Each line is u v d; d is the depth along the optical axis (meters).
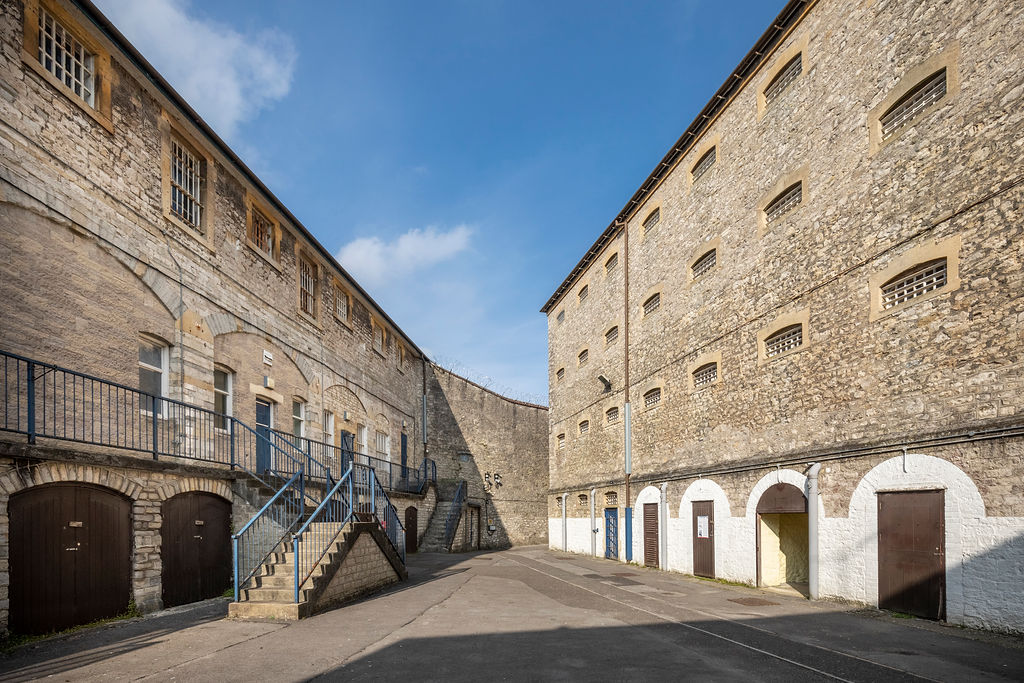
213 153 12.35
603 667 6.21
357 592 10.72
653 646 7.17
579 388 24.77
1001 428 7.68
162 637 7.39
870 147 10.27
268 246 14.88
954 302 8.58
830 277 10.96
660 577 14.80
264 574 9.43
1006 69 8.07
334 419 18.02
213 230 12.25
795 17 12.31
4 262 7.62
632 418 19.31
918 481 8.86
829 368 10.84
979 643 7.28
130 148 10.03
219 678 5.72
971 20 8.61
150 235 10.34
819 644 7.29
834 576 10.41
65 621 7.58
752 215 13.43
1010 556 7.54
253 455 13.12
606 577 14.75
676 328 16.59
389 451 23.06
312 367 16.56
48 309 8.23
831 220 11.05
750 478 12.80
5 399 7.27
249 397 13.30
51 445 8.05
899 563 9.13
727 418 13.94
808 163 11.76
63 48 8.98
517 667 6.19
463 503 26.72
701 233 15.53
